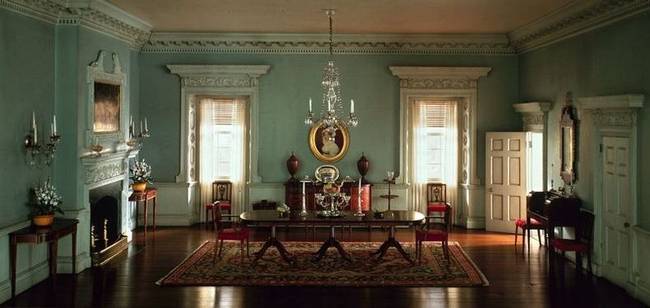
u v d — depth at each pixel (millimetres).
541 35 9609
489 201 10898
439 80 11125
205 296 6664
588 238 7840
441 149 11492
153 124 11195
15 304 6379
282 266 8000
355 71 11148
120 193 9461
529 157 10453
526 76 10727
